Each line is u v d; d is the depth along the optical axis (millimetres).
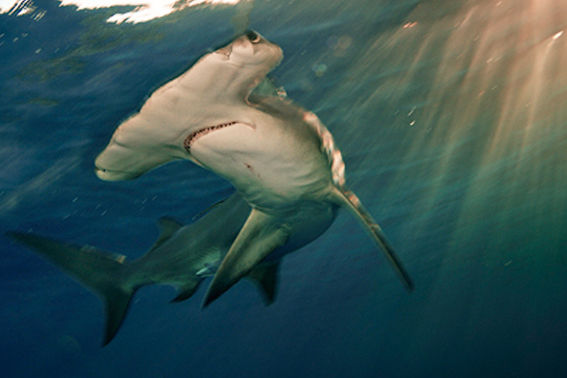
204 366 78250
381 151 13164
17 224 12453
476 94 11344
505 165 18000
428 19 8039
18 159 9320
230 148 2383
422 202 19656
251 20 6926
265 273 4867
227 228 5234
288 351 80062
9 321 27359
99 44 6738
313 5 6961
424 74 9781
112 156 2344
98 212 12797
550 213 29172
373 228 3213
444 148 14195
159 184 11695
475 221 26547
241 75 1930
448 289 52438
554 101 13203
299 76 8602
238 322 42312
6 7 5754
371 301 47750
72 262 5594
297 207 3283
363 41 8180
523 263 48219
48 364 50062
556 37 9797
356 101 10164
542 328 110062
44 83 7340
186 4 6312
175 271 5535
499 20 8617
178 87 1937
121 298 5676
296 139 2537
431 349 120750
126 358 56812
